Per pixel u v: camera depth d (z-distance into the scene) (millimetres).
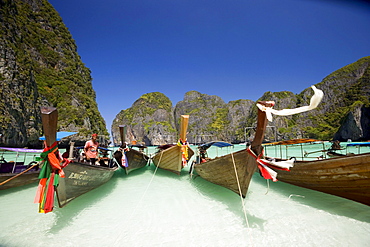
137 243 4141
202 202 6492
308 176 6582
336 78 104688
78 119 47531
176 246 4023
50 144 4270
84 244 4098
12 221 5086
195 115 135375
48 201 4305
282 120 95125
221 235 4418
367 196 5180
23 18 55625
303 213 5430
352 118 67562
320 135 80938
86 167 6180
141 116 133875
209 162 7438
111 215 5496
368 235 4266
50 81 51344
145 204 6352
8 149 8258
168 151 10172
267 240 4195
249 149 5195
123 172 12117
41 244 4082
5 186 7395
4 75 31469
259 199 6695
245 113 129000
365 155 4734
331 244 4012
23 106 33156
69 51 68188
